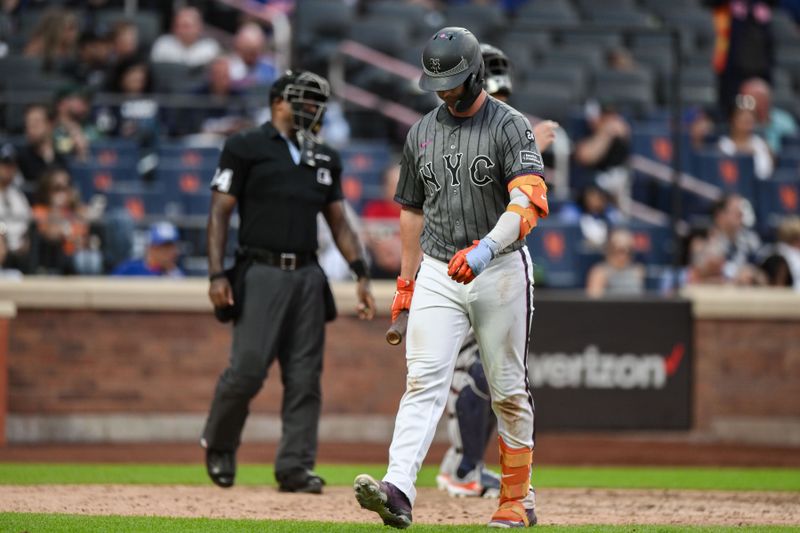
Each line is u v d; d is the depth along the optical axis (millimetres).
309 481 25641
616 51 60781
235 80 54938
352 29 58656
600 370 41500
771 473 32969
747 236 50375
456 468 25578
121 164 48219
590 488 28078
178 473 30703
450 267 16922
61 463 33250
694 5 67750
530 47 61594
